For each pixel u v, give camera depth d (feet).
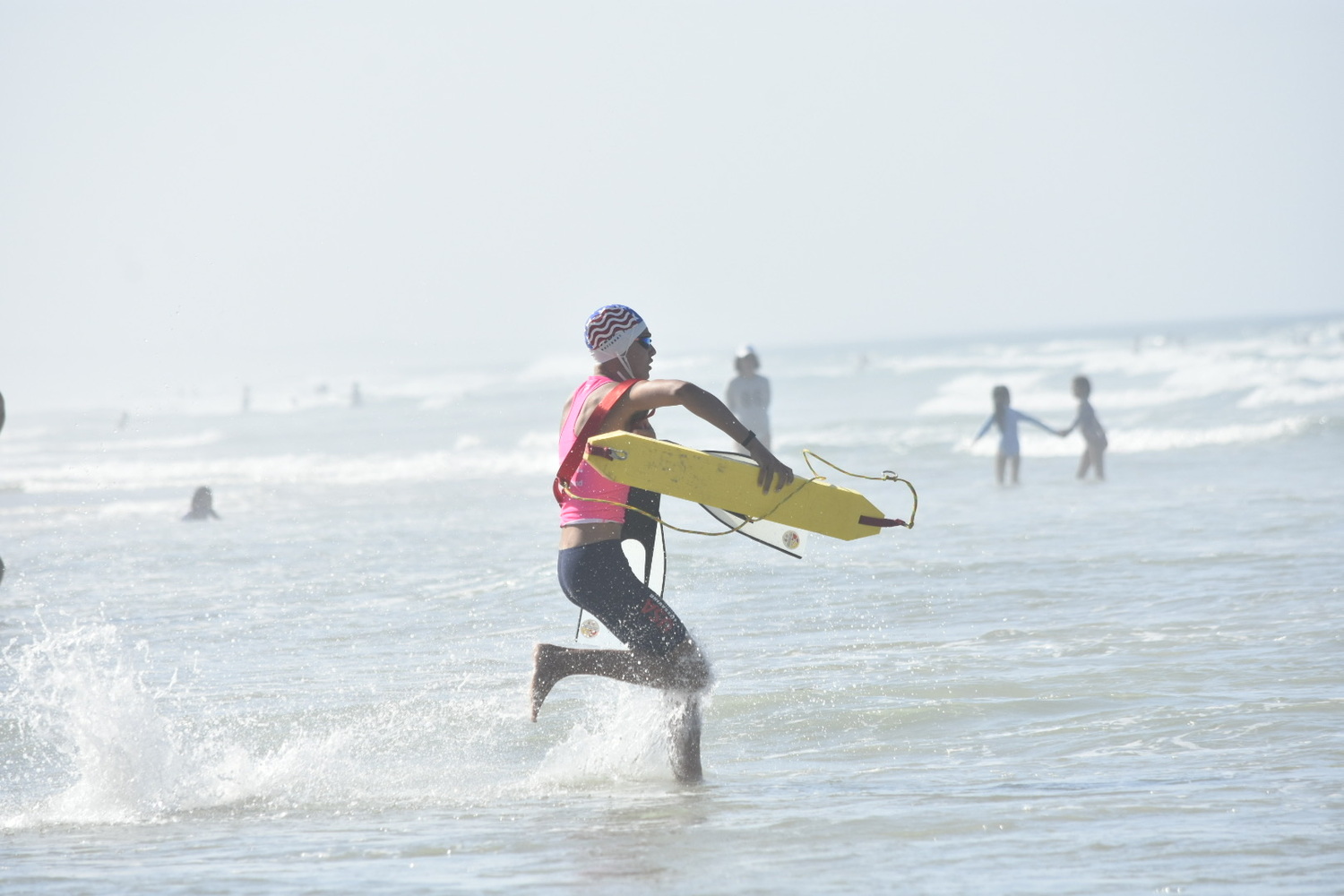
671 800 54.54
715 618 97.25
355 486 267.80
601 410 55.26
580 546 55.42
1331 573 103.86
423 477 283.38
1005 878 42.09
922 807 51.31
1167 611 92.68
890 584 108.78
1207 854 43.86
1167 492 180.45
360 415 640.58
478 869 44.70
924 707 69.72
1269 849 44.16
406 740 67.10
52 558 151.84
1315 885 40.45
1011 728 65.57
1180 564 112.68
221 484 285.43
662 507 166.91
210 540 167.22
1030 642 84.74
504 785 58.85
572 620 98.58
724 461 54.24
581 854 46.29
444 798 56.39
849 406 545.03
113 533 181.98
